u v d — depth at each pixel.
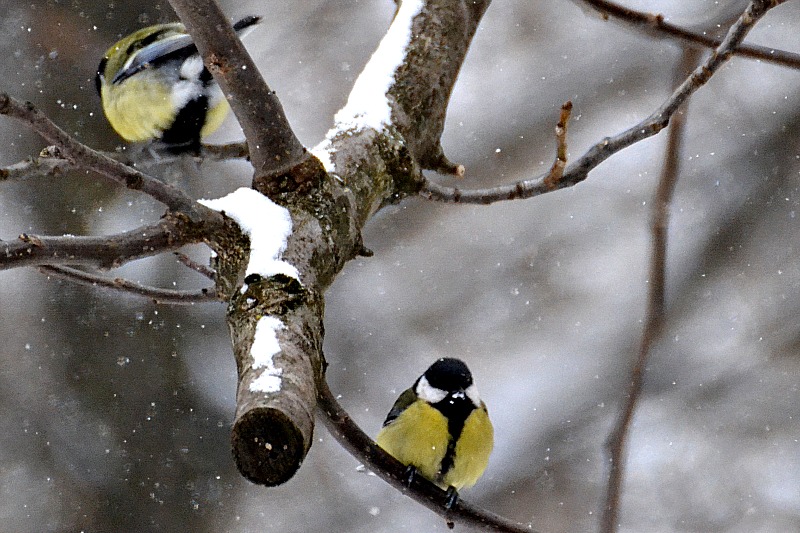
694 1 13.85
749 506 14.00
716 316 15.34
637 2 14.04
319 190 4.46
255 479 3.21
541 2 15.95
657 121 4.91
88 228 11.98
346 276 15.91
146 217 12.14
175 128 8.05
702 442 14.55
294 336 3.69
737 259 15.45
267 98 4.31
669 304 15.45
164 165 10.82
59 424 12.41
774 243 15.38
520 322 15.87
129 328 12.86
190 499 12.47
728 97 15.34
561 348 15.73
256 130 4.35
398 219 16.23
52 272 5.26
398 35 5.48
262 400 3.22
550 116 15.58
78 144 4.00
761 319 15.20
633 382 6.30
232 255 4.24
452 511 4.86
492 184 15.53
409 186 5.03
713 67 4.82
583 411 15.01
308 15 14.40
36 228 11.88
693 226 15.66
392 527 13.82
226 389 12.91
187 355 13.02
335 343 15.40
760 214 15.42
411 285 15.91
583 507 13.94
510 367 15.58
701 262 15.52
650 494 14.24
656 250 6.63
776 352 14.91
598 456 14.39
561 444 14.61
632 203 16.25
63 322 12.78
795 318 15.14
